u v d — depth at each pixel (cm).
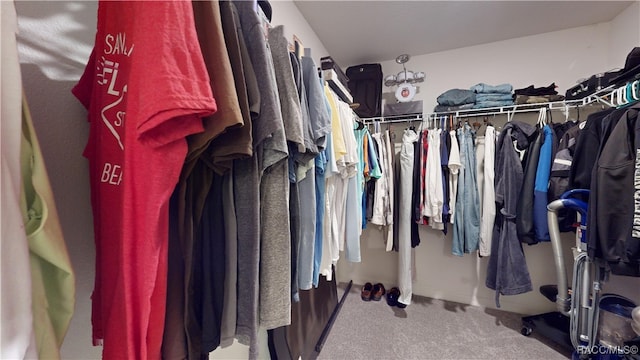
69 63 52
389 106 198
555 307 177
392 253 228
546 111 166
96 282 47
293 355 120
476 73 204
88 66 50
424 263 215
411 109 192
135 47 35
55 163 49
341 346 149
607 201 97
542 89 164
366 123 207
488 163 165
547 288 163
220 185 51
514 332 163
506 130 161
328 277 105
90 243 54
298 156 68
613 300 125
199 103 34
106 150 45
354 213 129
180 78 33
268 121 50
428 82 217
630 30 153
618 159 95
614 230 95
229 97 40
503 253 158
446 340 155
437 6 158
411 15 167
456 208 171
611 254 95
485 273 198
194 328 47
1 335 27
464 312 188
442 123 182
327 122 77
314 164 78
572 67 179
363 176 150
